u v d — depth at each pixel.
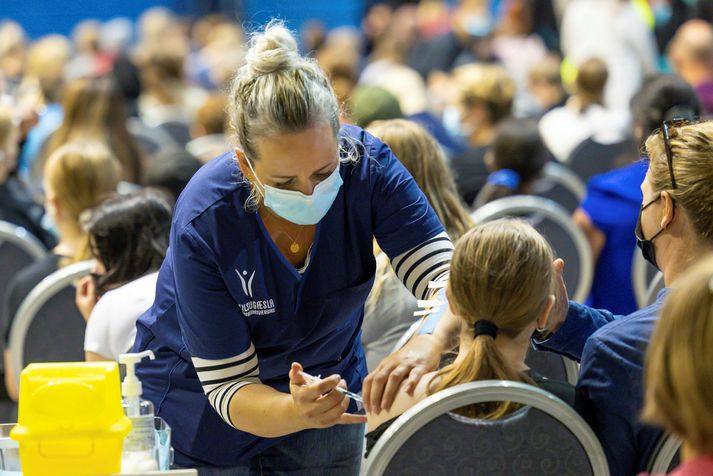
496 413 2.89
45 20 20.81
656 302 3.10
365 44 19.47
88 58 16.41
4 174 6.86
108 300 4.13
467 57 15.75
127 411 3.15
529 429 2.87
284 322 3.33
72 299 5.08
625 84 13.27
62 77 12.62
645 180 3.24
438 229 3.39
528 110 12.02
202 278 3.18
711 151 3.10
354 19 20.97
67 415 2.88
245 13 20.81
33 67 12.88
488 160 7.13
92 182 5.37
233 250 3.19
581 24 13.60
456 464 2.87
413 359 3.09
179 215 3.23
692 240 3.11
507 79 8.77
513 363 3.02
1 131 6.79
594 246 6.03
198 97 13.77
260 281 3.23
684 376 2.13
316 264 3.29
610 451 3.02
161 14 17.56
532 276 2.93
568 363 3.75
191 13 21.33
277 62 2.95
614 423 3.01
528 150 6.71
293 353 3.45
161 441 3.21
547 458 2.90
